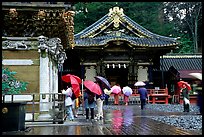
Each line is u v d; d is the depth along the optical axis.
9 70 15.05
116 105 41.22
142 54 49.12
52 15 14.30
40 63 15.22
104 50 47.66
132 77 48.88
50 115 14.39
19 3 13.84
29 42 15.24
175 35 78.44
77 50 47.16
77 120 16.64
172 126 13.22
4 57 15.09
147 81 48.97
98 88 16.92
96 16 70.38
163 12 82.75
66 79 17.80
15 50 15.20
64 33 17.39
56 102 15.41
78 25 70.06
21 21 14.74
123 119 17.44
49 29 15.27
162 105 38.28
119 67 48.81
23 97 14.81
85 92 17.55
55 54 16.94
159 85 53.22
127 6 72.50
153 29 74.06
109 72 53.94
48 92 15.22
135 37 49.59
